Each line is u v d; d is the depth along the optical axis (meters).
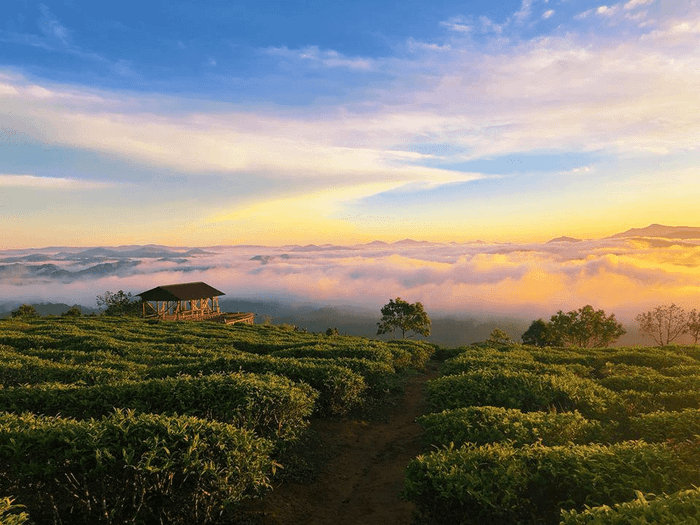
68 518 5.35
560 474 5.13
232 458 5.73
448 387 10.57
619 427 8.07
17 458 5.23
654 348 21.33
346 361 13.29
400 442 10.32
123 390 8.38
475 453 5.67
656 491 4.86
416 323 63.16
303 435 9.71
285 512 6.68
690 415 7.36
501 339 67.56
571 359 16.59
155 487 5.29
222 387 8.30
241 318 56.75
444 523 5.08
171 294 51.97
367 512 6.99
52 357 14.84
